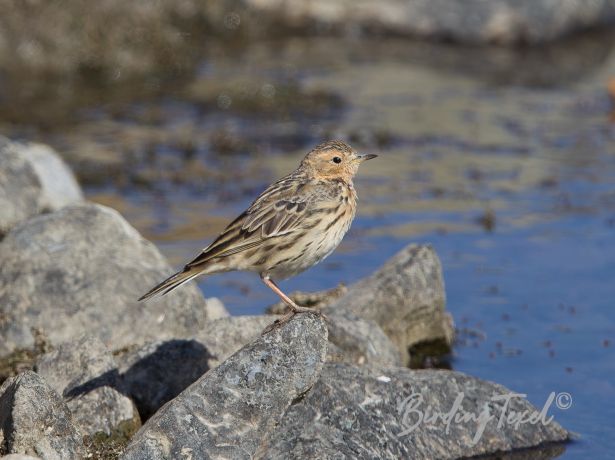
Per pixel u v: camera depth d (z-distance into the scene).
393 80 28.39
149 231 17.95
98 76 27.36
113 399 11.05
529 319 15.05
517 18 32.47
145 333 12.66
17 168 14.96
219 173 21.05
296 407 10.58
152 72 27.86
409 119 24.94
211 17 31.42
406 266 14.27
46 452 10.05
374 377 11.26
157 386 11.75
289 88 26.97
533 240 17.89
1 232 14.41
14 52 26.92
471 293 15.85
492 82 28.52
